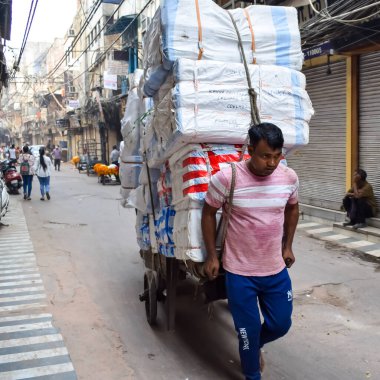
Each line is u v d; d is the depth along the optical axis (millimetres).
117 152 18734
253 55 3291
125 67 20516
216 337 4000
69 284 5551
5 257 6852
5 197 9734
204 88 3043
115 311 4652
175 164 3348
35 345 3854
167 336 4031
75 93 36062
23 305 4828
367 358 3605
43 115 48188
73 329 4199
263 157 2707
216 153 3143
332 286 5285
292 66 3418
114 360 3594
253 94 3143
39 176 13359
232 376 3328
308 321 4332
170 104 3146
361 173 7656
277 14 3395
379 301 4820
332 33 7406
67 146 40250
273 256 2934
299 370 3428
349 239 7500
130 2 21922
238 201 2834
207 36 3162
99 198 13805
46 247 7500
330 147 9039
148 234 4426
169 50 3080
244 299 2898
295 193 3039
